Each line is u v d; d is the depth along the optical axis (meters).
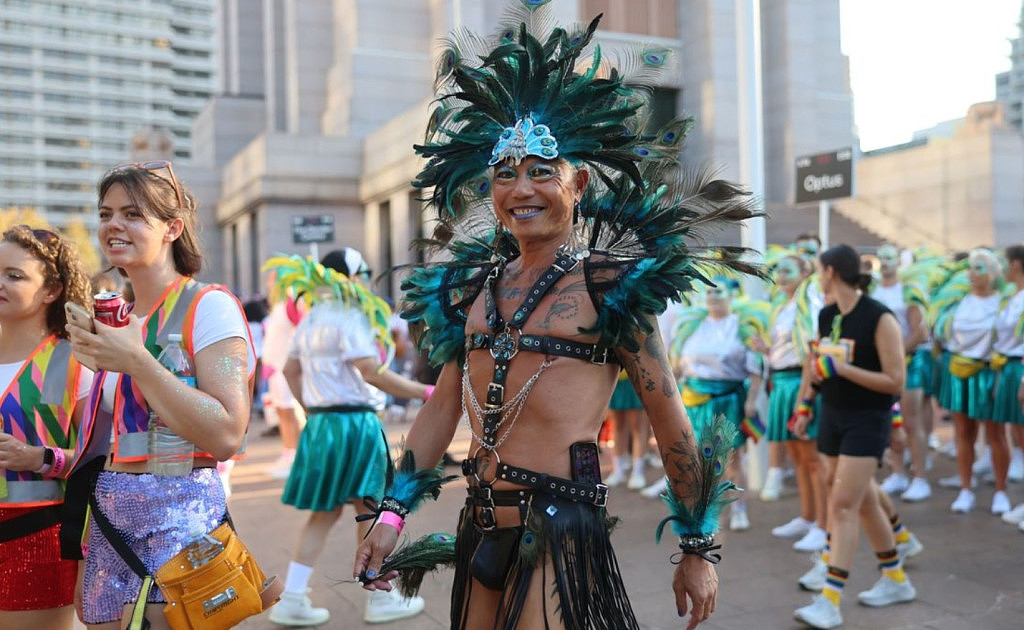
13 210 41.00
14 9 128.25
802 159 8.14
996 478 6.11
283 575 4.84
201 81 144.50
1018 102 29.59
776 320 5.55
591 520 2.03
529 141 2.05
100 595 2.29
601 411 2.10
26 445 2.64
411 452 2.32
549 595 1.97
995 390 5.97
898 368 3.84
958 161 20.41
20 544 2.66
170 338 2.30
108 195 2.37
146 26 138.12
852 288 4.01
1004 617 4.02
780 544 5.38
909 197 21.61
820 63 26.50
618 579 2.10
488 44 2.36
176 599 2.23
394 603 4.10
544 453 2.04
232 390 2.30
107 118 134.75
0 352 2.80
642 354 2.09
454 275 2.36
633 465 7.21
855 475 3.91
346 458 3.99
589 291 2.05
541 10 2.33
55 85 130.88
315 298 4.14
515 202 2.08
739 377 5.70
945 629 3.88
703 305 5.91
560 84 2.09
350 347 3.91
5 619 2.68
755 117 6.71
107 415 2.48
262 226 21.88
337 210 22.19
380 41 23.55
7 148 127.44
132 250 2.35
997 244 19.61
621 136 2.07
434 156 2.29
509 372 2.08
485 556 2.08
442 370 2.39
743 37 6.78
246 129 29.95
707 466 2.11
